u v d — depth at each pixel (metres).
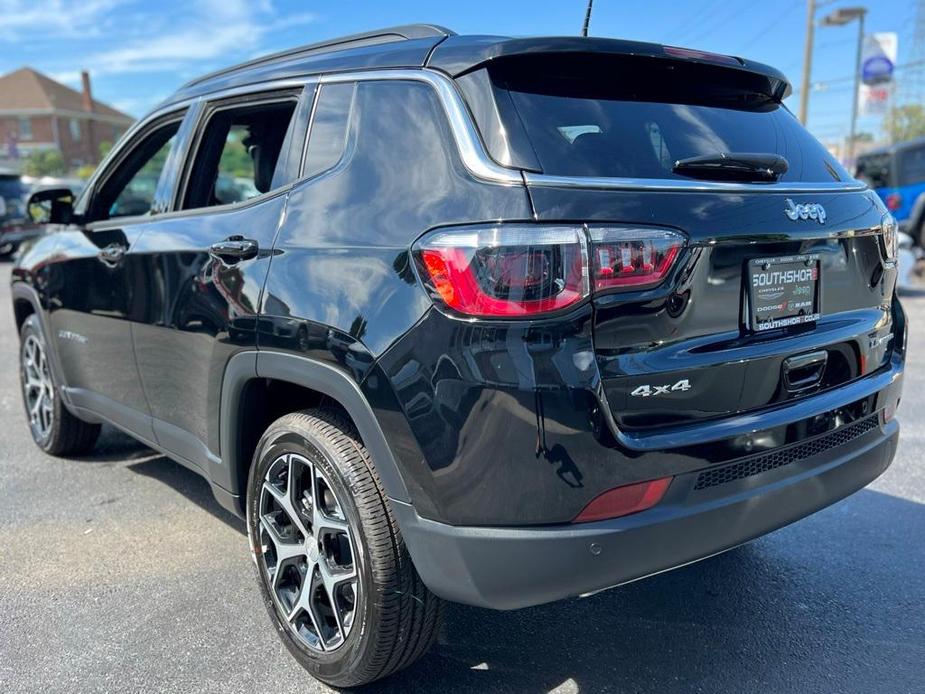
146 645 2.70
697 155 2.24
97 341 3.61
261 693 2.44
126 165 3.70
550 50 2.14
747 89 2.63
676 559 2.05
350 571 2.30
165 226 3.11
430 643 2.32
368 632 2.22
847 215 2.45
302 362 2.31
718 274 2.09
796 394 2.31
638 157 2.12
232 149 3.25
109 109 72.38
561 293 1.87
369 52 2.51
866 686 2.45
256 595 3.03
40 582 3.13
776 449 2.21
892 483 4.01
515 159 1.98
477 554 1.97
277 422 2.50
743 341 2.18
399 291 2.04
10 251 18.56
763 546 3.38
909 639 2.70
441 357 1.94
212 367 2.74
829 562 3.24
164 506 3.87
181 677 2.52
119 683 2.49
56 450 4.49
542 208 1.89
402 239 2.08
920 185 14.78
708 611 2.89
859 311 2.57
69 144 66.62
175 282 2.93
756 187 2.23
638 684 2.48
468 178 2.01
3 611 2.92
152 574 3.19
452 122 2.12
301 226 2.42
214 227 2.80
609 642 2.71
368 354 2.07
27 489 4.09
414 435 2.00
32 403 4.67
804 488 2.29
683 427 2.06
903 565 3.20
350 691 2.45
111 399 3.65
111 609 2.93
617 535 1.95
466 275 1.90
